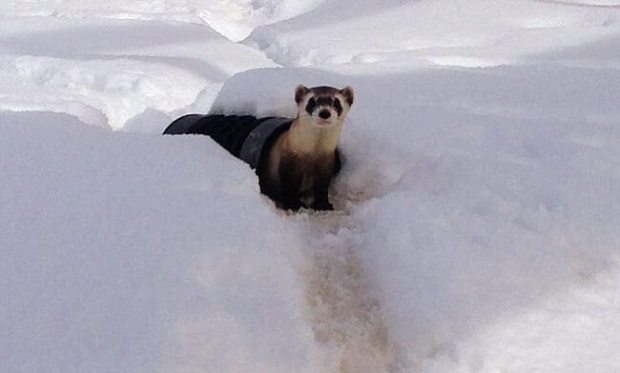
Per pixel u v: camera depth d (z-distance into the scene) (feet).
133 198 7.02
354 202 9.82
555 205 7.80
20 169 7.45
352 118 10.50
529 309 6.33
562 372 5.68
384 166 9.87
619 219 7.55
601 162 8.93
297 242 7.77
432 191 8.51
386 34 19.58
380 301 6.98
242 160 9.75
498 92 12.59
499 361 5.77
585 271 7.00
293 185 9.59
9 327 4.98
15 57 15.76
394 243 7.38
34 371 4.61
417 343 6.21
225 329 5.38
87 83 14.85
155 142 8.97
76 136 8.75
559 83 13.21
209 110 12.14
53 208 6.65
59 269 5.70
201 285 5.81
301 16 22.72
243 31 25.30
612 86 13.01
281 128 9.75
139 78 14.87
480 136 10.14
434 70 13.98
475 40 18.86
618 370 5.71
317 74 12.53
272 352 5.35
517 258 6.96
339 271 7.68
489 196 7.98
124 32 20.04
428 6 21.70
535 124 10.55
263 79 11.53
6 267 5.65
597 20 19.98
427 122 10.54
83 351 4.85
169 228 6.52
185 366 4.91
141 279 5.71
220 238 6.49
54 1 25.08
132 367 4.76
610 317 6.31
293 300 6.07
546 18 20.39
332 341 6.41
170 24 21.49
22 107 11.71
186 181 7.61
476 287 6.57
